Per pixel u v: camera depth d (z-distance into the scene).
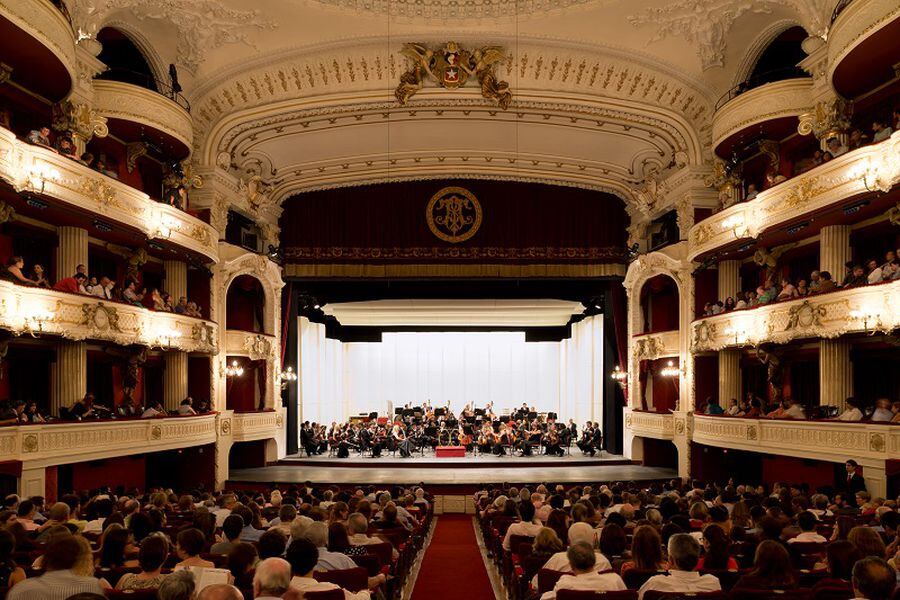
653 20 19.91
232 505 11.41
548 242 28.30
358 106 23.11
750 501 11.57
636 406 26.62
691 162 23.08
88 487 17.84
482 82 22.08
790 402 17.64
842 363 16.48
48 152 14.23
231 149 24.03
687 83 21.80
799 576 6.43
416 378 39.62
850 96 15.70
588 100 22.81
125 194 17.28
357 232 28.31
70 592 4.42
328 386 36.94
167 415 19.17
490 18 20.44
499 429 28.66
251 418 24.22
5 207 14.37
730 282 22.39
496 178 28.08
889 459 13.27
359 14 20.02
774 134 18.97
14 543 5.34
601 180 27.62
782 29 19.14
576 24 20.45
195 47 20.25
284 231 28.44
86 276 16.44
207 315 23.09
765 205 17.69
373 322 37.53
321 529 6.99
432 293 29.73
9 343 15.79
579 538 7.11
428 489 21.91
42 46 12.99
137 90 17.95
